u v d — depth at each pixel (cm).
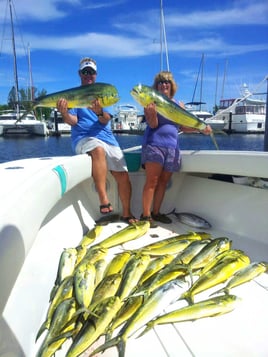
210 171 302
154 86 319
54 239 243
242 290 201
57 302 182
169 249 247
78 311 169
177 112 281
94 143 308
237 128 3097
